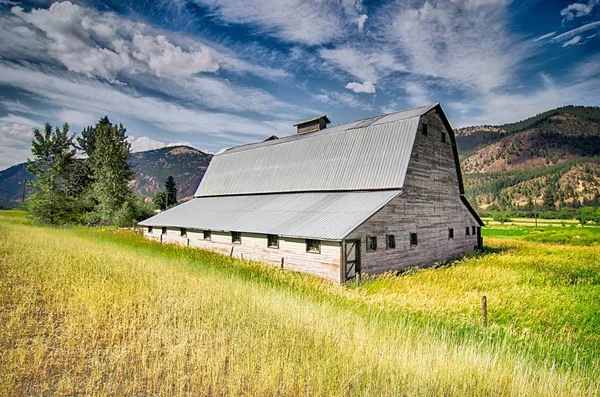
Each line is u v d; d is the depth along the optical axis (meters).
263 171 36.06
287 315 11.28
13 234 31.97
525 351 10.04
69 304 11.70
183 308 11.79
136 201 62.06
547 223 97.62
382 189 24.73
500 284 18.36
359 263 20.09
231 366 7.64
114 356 8.28
